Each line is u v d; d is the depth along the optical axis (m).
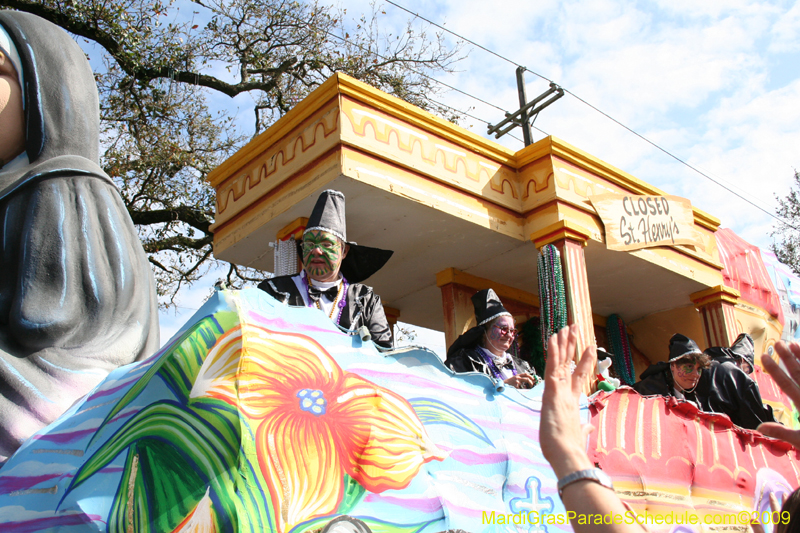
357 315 4.14
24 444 2.85
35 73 3.96
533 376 4.54
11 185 3.75
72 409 2.99
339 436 2.75
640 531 1.51
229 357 2.60
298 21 13.03
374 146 6.13
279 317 2.84
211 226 7.42
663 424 4.61
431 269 8.05
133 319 3.88
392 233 6.96
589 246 7.41
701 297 8.96
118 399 2.75
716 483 4.68
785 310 10.52
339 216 4.39
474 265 7.97
